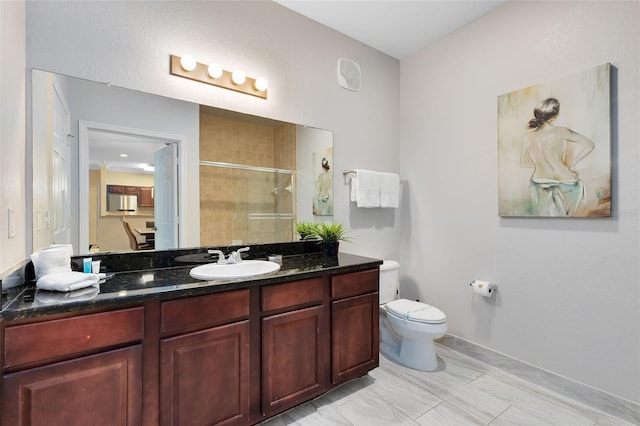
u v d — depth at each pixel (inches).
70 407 41.9
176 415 50.3
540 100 77.7
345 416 65.2
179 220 72.2
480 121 91.7
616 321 66.6
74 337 42.2
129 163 66.2
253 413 58.9
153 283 54.3
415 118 111.7
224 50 77.1
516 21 83.1
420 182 110.0
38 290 48.1
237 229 80.7
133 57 66.0
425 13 89.9
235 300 56.4
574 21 72.4
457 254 98.3
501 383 78.7
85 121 61.4
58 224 58.8
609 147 66.7
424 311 85.0
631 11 64.4
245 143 81.7
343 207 101.4
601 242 68.6
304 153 92.0
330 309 70.8
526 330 81.6
